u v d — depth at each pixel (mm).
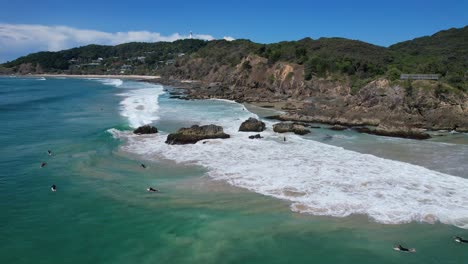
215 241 18859
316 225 20500
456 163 32250
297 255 17766
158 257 17438
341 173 28469
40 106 68562
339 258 17594
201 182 26984
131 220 20984
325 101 67750
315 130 47781
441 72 69625
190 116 56938
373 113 54125
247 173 28734
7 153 33875
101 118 53812
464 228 20297
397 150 37062
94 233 19516
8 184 26188
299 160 32156
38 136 41125
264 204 23016
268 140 40219
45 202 23266
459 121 49469
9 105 70000
